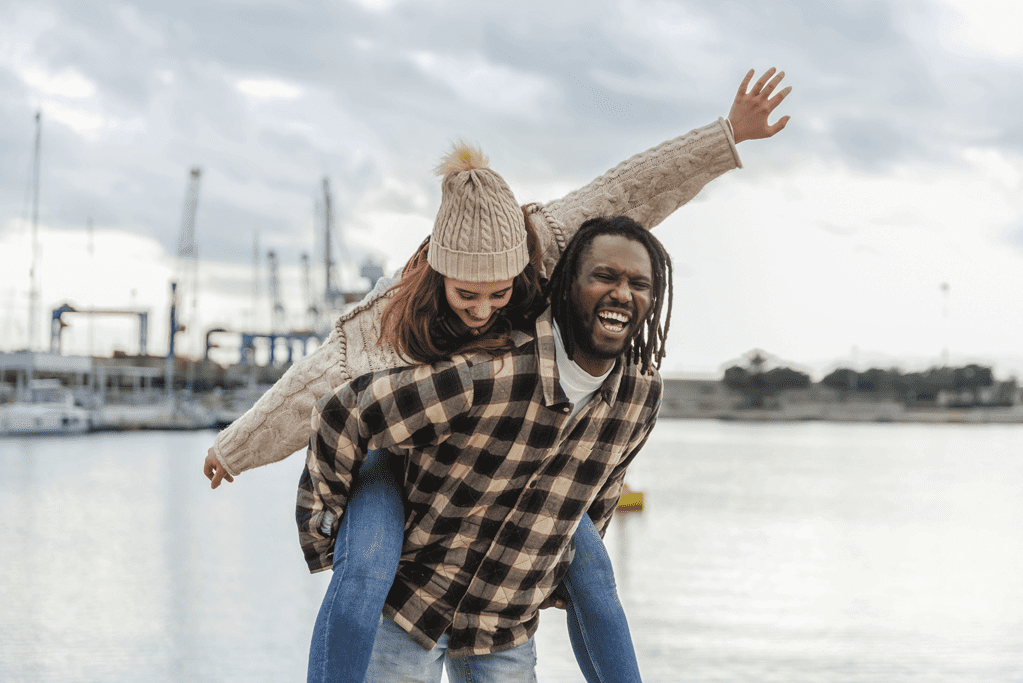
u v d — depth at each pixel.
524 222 1.84
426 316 1.82
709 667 8.51
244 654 8.81
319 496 1.98
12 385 72.62
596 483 2.01
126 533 17.52
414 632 2.07
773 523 20.45
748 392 134.25
